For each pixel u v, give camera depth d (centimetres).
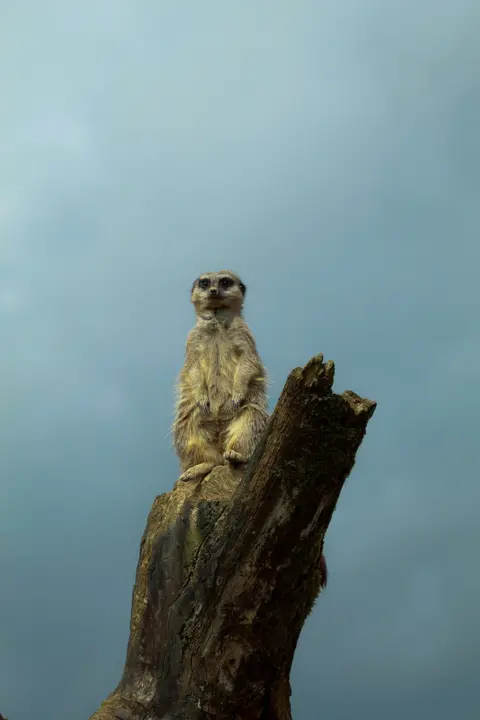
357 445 565
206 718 591
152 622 644
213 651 593
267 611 581
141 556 710
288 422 555
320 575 663
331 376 540
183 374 877
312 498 563
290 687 648
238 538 588
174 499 718
